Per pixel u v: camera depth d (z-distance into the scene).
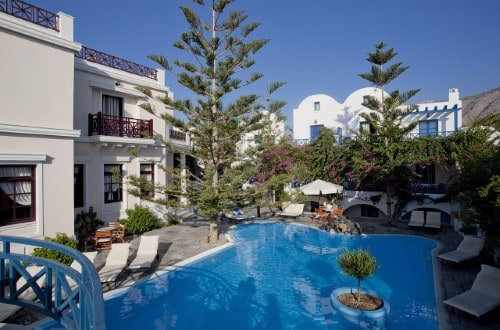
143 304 7.55
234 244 12.37
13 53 9.06
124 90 14.36
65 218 10.38
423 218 15.20
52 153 10.03
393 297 7.90
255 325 6.70
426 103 20.00
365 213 19.41
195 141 11.95
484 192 6.83
